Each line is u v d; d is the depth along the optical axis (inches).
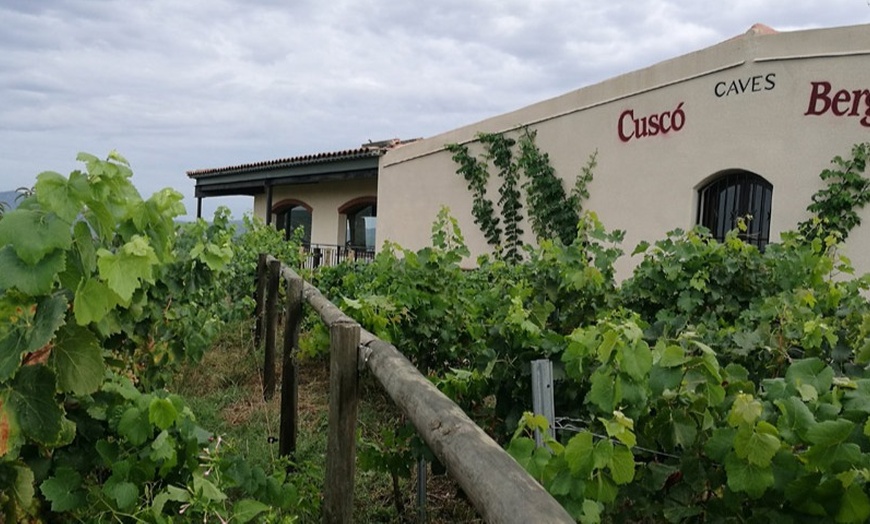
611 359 64.5
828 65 239.5
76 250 63.7
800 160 246.1
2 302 59.7
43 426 62.0
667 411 65.5
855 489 52.7
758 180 262.1
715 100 270.2
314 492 113.0
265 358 197.5
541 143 357.1
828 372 62.1
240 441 153.4
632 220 305.3
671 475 68.9
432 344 142.6
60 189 61.2
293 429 142.0
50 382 62.4
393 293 146.8
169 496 70.0
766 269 152.7
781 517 58.9
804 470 56.4
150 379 121.7
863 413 57.4
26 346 58.6
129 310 92.7
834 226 235.5
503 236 383.6
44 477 70.1
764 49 253.3
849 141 236.2
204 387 198.1
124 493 68.6
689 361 63.9
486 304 137.6
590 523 54.9
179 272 133.0
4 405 60.2
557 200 342.0
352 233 641.0
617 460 54.9
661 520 72.3
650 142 297.7
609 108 317.1
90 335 65.7
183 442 76.7
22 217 59.1
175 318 131.5
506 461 48.1
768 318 112.7
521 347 95.7
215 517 77.0
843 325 121.6
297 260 348.8
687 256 150.9
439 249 155.3
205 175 744.3
